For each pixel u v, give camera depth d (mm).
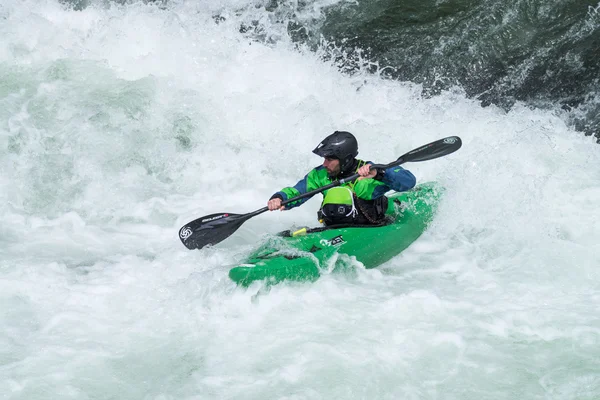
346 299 19047
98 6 38312
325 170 21641
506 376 15695
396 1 37844
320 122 29719
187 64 32750
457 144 22156
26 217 24531
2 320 17750
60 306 18531
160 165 27750
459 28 35969
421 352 16516
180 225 24625
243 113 30125
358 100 32688
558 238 22906
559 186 26109
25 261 21312
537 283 20062
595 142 31031
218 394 15203
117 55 32969
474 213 24016
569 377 15633
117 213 25219
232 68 32906
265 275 19094
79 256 22062
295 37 36562
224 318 18047
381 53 35594
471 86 34469
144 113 29188
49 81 30297
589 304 18656
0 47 31938
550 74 34156
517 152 27891
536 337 17078
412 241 22688
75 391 15195
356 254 20859
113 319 18000
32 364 15984
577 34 34906
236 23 36812
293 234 21234
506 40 35250
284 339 17078
